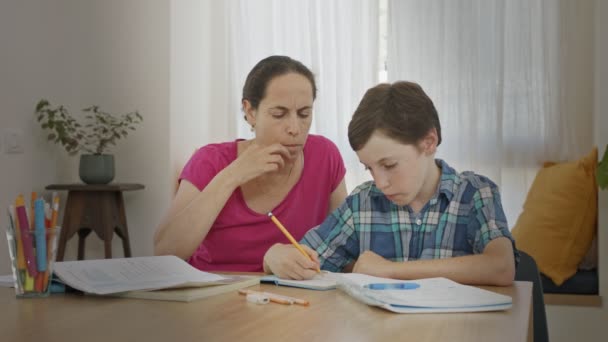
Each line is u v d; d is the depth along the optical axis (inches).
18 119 120.6
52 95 127.3
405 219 61.1
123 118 128.6
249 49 136.3
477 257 51.6
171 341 31.2
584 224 107.1
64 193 130.6
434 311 38.5
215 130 138.9
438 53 125.3
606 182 100.3
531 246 108.5
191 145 134.7
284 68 72.5
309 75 73.7
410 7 127.0
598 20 107.7
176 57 128.6
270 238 76.1
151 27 127.4
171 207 77.5
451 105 124.8
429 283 45.4
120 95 129.3
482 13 123.1
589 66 121.3
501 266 50.4
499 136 121.9
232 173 73.2
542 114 121.7
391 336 32.6
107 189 119.2
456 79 124.4
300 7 133.9
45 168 126.6
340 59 130.5
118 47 129.2
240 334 32.8
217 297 43.8
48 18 126.4
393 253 61.4
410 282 45.7
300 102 72.2
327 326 34.9
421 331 33.8
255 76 73.6
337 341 31.4
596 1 110.1
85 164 121.3
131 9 128.4
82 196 120.9
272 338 31.9
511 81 122.5
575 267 107.6
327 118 132.1
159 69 127.3
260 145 74.8
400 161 53.7
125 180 129.2
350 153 130.1
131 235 129.5
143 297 43.0
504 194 123.2
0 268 117.0
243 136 138.3
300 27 134.0
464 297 40.2
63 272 46.1
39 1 124.5
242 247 76.2
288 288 48.4
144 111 128.3
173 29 127.5
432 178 60.3
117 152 129.4
